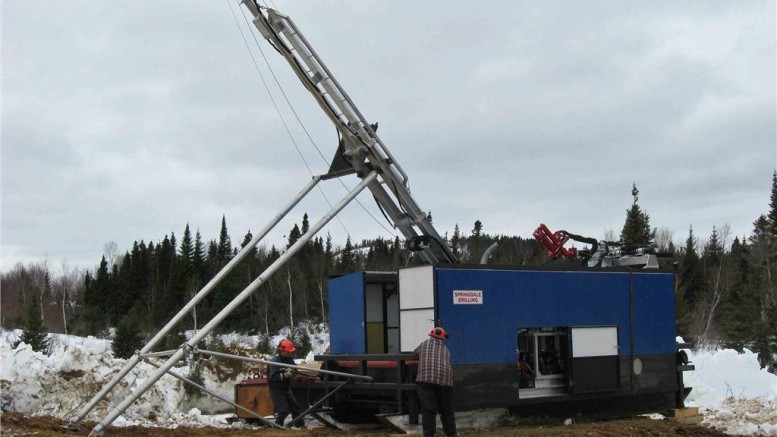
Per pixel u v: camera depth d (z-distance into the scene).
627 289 14.27
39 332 33.84
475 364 11.98
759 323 39.38
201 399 18.05
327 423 13.65
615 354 13.88
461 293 12.00
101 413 14.38
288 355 13.73
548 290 13.09
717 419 14.36
